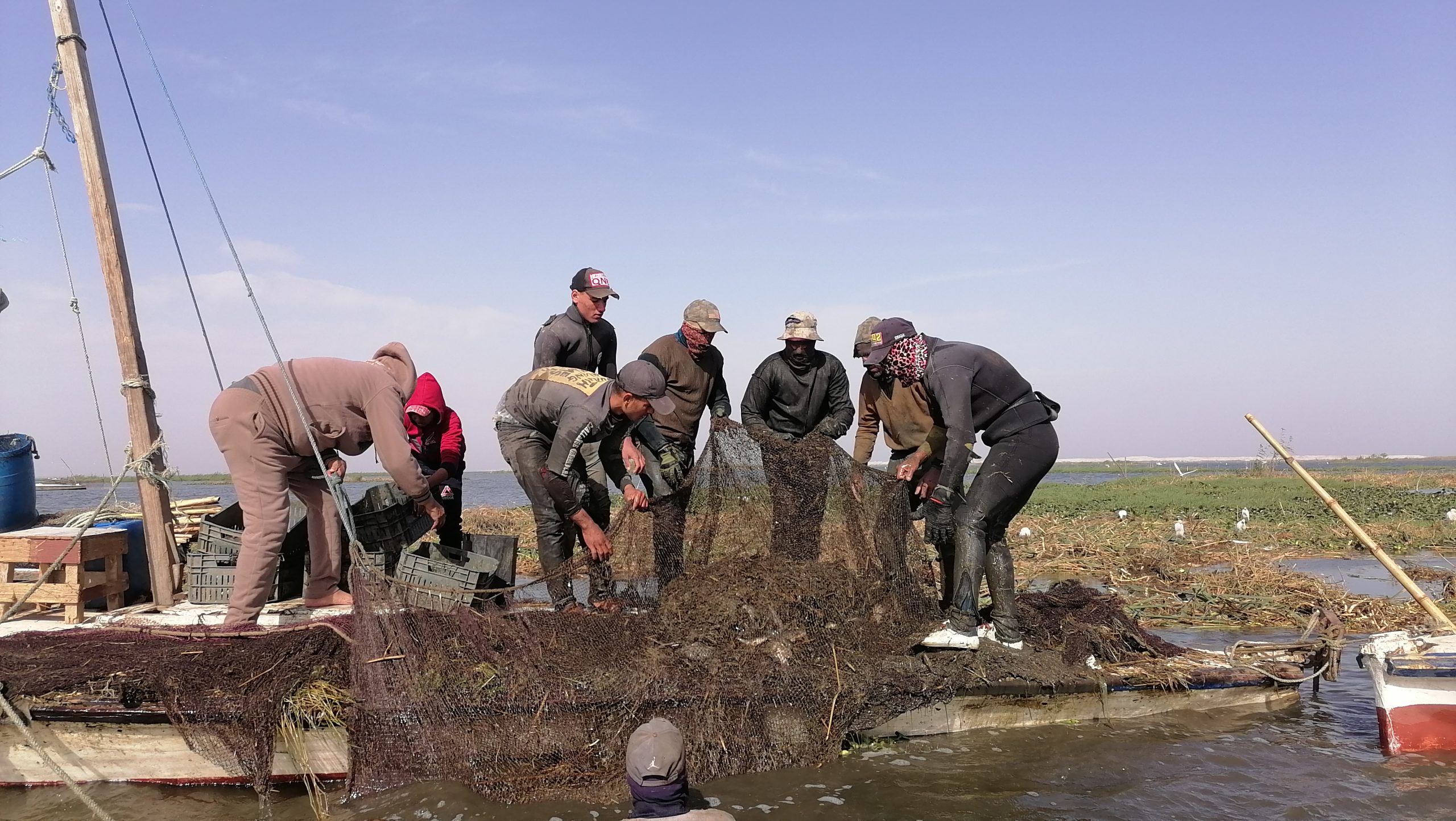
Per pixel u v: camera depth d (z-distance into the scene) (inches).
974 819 158.9
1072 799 167.5
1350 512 786.2
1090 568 498.9
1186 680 216.1
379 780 165.0
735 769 176.6
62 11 217.9
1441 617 211.3
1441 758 189.2
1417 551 560.7
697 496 221.9
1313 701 232.1
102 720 168.6
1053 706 209.9
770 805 164.4
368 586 180.1
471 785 164.7
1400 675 191.8
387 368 229.0
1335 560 529.7
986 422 217.3
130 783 175.6
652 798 143.2
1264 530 643.5
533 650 184.2
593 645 190.7
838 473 225.9
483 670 176.7
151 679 168.6
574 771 166.6
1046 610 245.0
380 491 245.0
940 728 202.7
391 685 167.9
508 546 251.0
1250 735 205.2
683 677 182.2
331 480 193.2
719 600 206.7
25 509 235.8
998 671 206.1
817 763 181.0
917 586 219.0
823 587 213.3
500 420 223.6
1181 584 421.4
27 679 168.7
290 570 241.9
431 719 165.6
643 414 209.2
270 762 165.9
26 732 162.2
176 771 174.7
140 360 225.5
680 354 257.0
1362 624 345.7
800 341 258.2
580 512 209.6
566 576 211.2
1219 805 165.3
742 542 224.8
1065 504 943.7
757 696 181.2
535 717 169.8
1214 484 1283.2
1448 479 1466.5
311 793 170.2
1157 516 788.6
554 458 205.6
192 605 227.9
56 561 206.5
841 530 224.2
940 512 226.5
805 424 270.1
